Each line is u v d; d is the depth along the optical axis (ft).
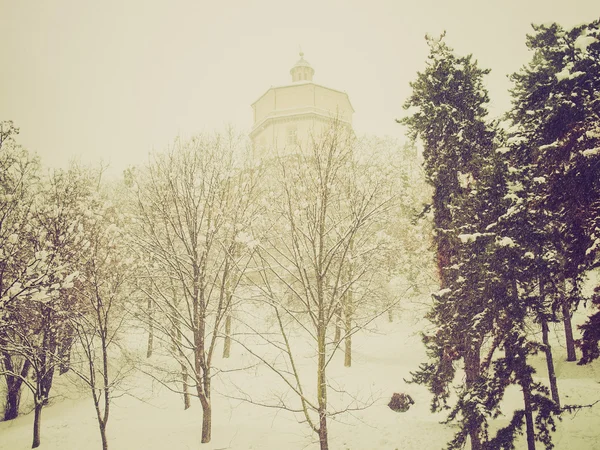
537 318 34.37
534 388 31.40
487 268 32.32
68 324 43.88
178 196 42.86
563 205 30.30
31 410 54.54
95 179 54.44
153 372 59.41
